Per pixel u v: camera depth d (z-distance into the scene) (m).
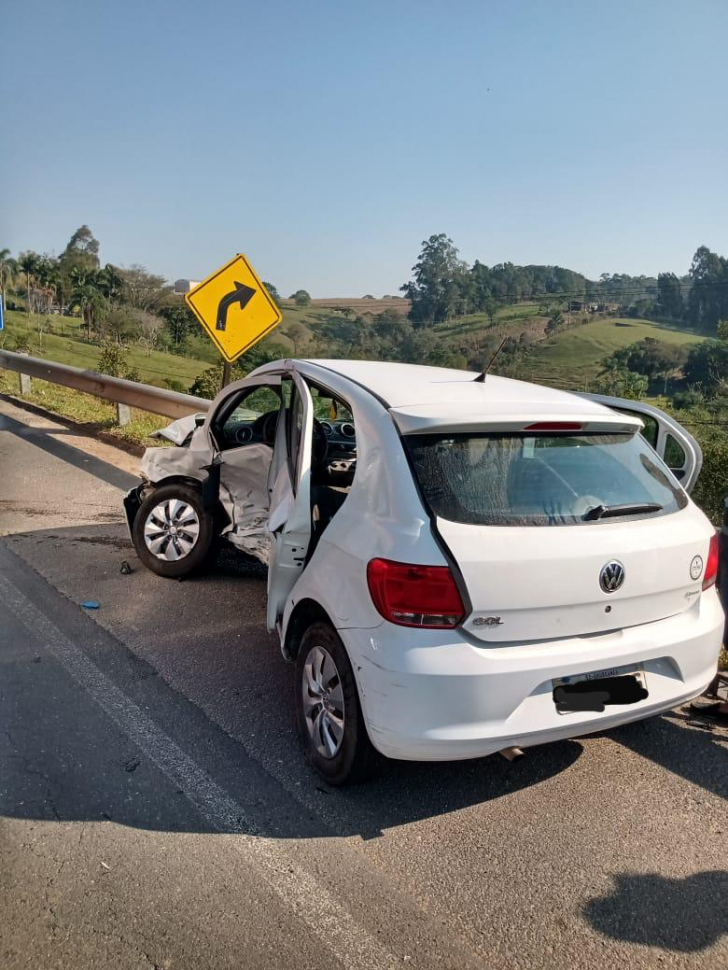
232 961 2.43
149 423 12.98
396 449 3.18
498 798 3.36
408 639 2.89
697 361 127.06
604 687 3.09
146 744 3.66
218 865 2.87
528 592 2.92
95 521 7.47
